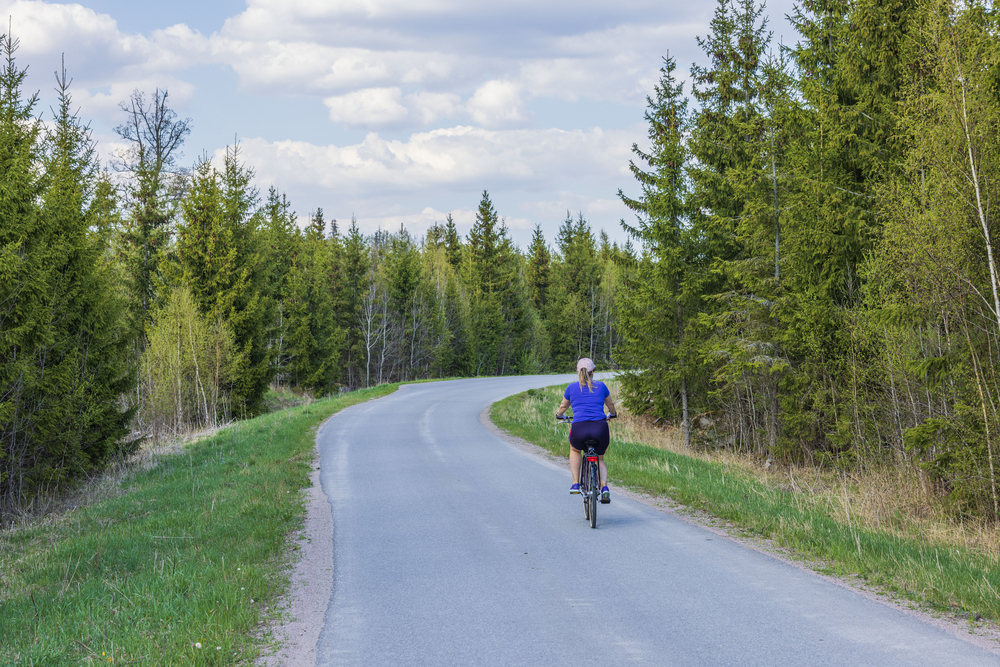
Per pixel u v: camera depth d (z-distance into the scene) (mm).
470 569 6633
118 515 10328
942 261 10008
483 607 5504
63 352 14320
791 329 16266
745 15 22562
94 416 15125
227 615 5230
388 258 71250
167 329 28203
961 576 5938
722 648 4520
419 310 69562
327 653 4613
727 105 22594
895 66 14562
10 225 12852
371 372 69312
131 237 34625
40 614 5547
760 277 18484
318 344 53250
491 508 9648
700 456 19312
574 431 8578
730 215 22250
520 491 10938
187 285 31656
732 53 22266
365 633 4980
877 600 5469
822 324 15062
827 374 15570
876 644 4523
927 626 4855
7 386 12344
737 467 14977
